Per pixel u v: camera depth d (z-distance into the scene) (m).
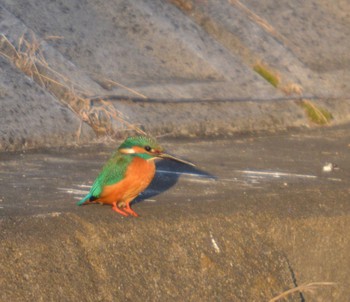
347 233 9.89
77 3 14.89
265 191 10.36
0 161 10.77
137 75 13.91
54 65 13.13
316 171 11.56
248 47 15.73
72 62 13.52
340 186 10.89
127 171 8.86
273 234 9.41
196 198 9.80
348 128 14.55
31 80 12.61
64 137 11.89
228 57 15.27
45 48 13.36
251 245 9.15
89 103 12.59
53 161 11.00
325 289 9.70
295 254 9.53
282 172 11.38
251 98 14.38
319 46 16.78
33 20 13.93
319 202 10.18
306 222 9.63
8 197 9.30
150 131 12.68
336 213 9.94
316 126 14.48
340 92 15.60
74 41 14.00
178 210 9.23
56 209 8.92
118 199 8.96
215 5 16.38
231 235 9.09
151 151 9.02
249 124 13.70
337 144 13.34
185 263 8.57
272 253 9.26
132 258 8.30
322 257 9.73
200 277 8.57
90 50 14.00
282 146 12.89
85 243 8.21
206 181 10.62
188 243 8.75
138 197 9.69
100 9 15.05
